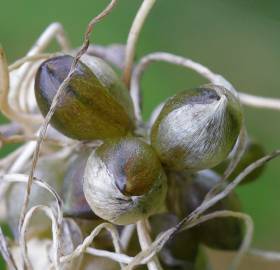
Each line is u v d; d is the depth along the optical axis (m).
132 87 0.07
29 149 0.07
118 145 0.06
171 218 0.07
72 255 0.07
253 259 0.08
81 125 0.07
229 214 0.07
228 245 0.07
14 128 0.08
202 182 0.07
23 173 0.07
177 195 0.07
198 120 0.06
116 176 0.06
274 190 0.11
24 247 0.07
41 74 0.07
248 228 0.07
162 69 0.11
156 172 0.06
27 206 0.07
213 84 0.06
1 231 0.07
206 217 0.07
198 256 0.07
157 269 0.07
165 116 0.06
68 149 0.07
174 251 0.07
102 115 0.07
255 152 0.07
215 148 0.06
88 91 0.07
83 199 0.07
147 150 0.06
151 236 0.07
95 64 0.07
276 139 0.11
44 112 0.07
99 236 0.07
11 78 0.07
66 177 0.07
